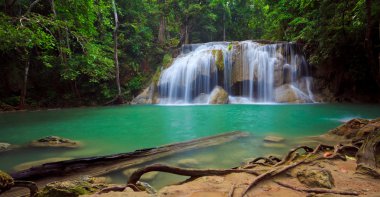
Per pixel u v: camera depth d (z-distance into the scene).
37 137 9.12
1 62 19.12
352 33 17.00
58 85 21.42
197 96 22.31
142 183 3.67
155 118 13.49
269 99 21.17
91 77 21.36
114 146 7.58
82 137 9.00
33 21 12.20
